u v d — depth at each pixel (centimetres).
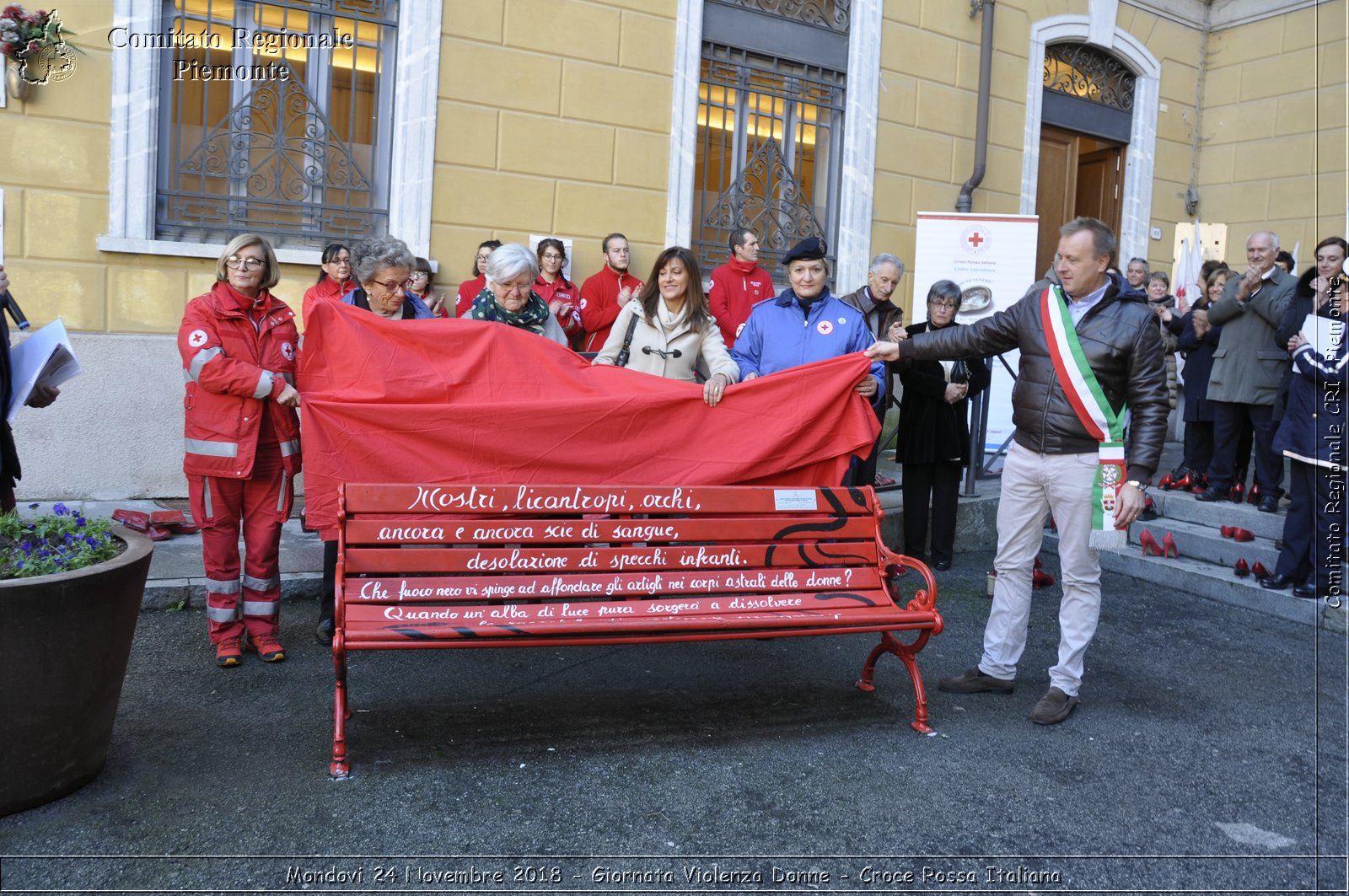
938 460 646
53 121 605
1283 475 713
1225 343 727
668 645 503
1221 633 577
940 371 631
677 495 400
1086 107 1063
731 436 440
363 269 440
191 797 323
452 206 719
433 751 367
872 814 337
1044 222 1065
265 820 312
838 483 461
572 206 765
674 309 489
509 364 427
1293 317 592
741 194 856
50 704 306
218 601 436
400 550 363
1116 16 1051
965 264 814
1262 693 481
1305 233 1070
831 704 436
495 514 378
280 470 443
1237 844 333
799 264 507
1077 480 420
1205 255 1122
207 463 420
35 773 307
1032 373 429
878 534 429
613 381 438
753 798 344
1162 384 408
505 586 370
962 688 457
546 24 740
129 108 621
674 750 379
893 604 408
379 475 400
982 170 951
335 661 339
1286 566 615
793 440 446
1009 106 985
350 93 695
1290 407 607
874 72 889
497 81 726
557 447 419
